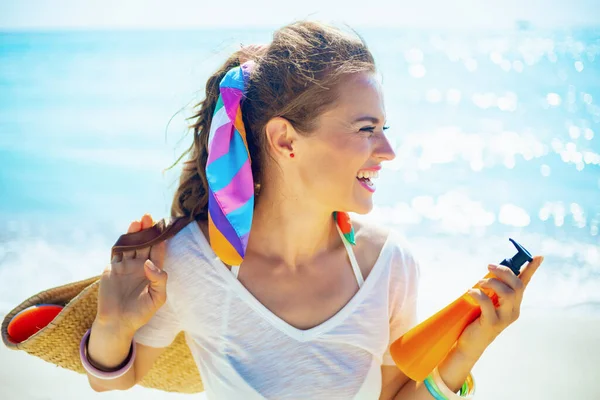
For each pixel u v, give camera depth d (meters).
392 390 2.03
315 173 1.79
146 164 7.36
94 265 4.70
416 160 7.27
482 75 11.27
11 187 6.61
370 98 1.76
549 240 5.10
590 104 9.49
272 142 1.82
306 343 1.83
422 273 4.54
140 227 1.92
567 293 4.19
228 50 2.02
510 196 6.09
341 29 1.83
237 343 1.84
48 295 2.02
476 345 1.77
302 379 1.81
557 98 9.82
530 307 4.02
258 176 1.90
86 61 13.18
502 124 8.59
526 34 14.12
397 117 9.02
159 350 1.97
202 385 2.19
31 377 3.29
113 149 8.02
